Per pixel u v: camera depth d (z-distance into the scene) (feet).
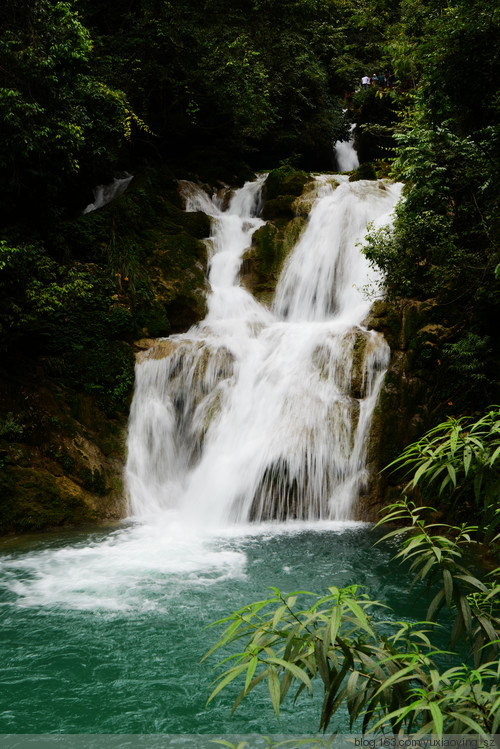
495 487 7.29
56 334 40.52
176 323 46.75
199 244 51.90
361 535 32.14
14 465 34.19
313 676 6.04
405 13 47.52
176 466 39.81
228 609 22.13
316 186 57.47
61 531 33.09
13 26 39.40
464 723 5.62
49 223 44.83
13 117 37.47
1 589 24.20
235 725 15.03
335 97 92.73
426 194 34.58
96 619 21.39
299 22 74.02
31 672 17.89
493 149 33.76
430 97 35.27
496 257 34.35
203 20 64.03
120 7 64.28
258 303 50.11
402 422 36.35
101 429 39.22
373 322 40.06
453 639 6.93
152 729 14.96
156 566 26.96
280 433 36.91
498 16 31.60
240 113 64.54
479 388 34.60
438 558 7.03
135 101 61.87
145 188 55.01
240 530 33.60
